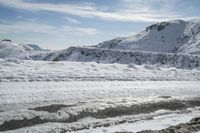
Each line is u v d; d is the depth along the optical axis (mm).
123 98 24203
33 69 30219
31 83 24438
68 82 27062
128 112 21109
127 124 18719
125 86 28703
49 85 24516
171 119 20750
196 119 20328
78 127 17172
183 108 24875
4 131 15289
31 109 18328
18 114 17000
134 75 35938
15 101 19141
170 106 24422
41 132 15672
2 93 20156
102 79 31016
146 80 34625
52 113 18172
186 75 43906
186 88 32562
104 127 17656
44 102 20016
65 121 17828
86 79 29719
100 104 21125
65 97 21828
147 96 26250
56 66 34781
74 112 18906
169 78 38562
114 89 26562
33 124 16672
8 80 24297
